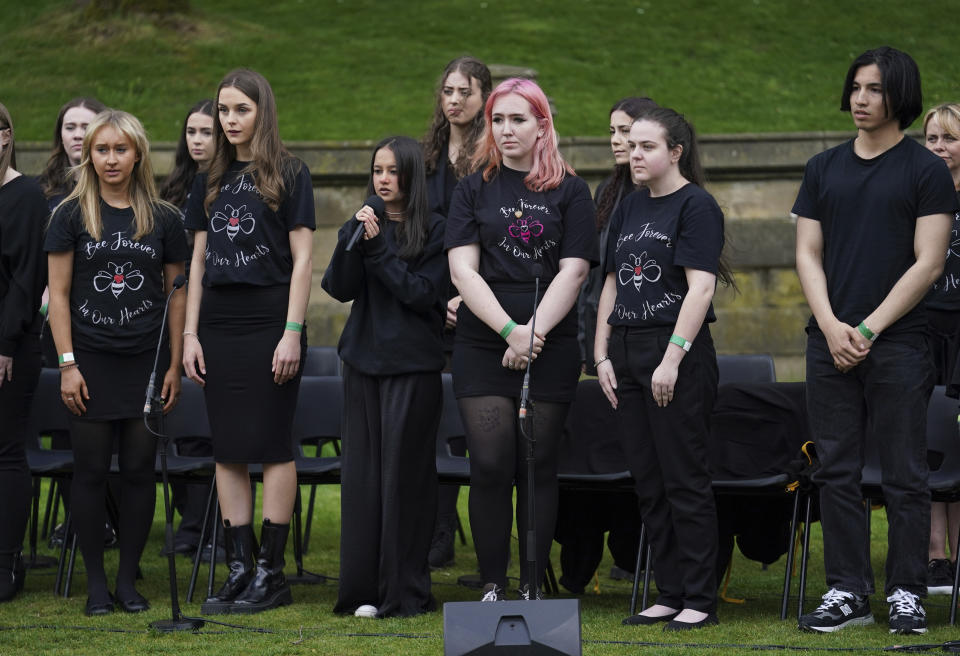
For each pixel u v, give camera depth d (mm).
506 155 9984
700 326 9680
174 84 33000
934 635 9227
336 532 14867
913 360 9445
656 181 9977
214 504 11789
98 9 36719
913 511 9430
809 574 12500
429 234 10336
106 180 10703
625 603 11094
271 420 10625
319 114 30562
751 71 34500
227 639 9320
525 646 7000
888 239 9508
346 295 10219
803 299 22859
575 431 11336
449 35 36781
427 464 10305
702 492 9750
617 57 35156
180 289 11023
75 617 10320
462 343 9969
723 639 9203
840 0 39469
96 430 10688
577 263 9891
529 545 8203
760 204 23516
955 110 12062
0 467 11109
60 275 10641
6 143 11117
